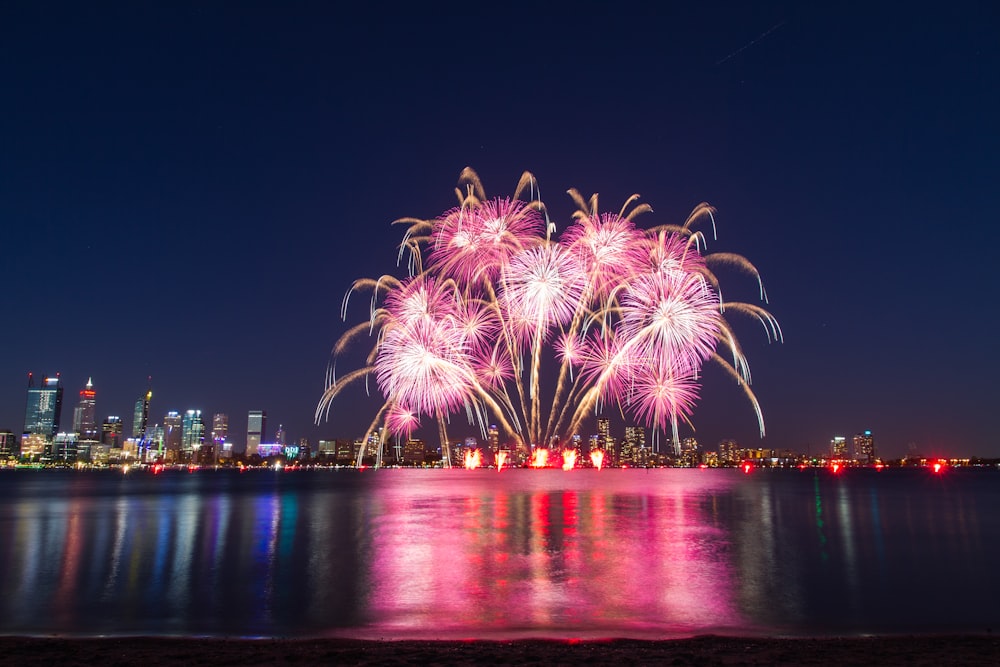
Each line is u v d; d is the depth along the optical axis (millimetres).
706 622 19094
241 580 26125
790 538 39000
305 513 60312
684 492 97250
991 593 23422
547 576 26266
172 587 24875
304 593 23469
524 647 15305
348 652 14578
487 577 26156
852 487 129750
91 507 73125
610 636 17328
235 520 53562
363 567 28781
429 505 69188
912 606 21406
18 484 161500
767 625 18812
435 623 18969
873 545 36094
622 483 136125
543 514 55969
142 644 15797
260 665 13547
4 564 30656
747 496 87250
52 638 16797
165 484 160500
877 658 13984
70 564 30562
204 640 16266
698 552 32812
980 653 14539
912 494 100562
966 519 53531
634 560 30109
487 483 138750
